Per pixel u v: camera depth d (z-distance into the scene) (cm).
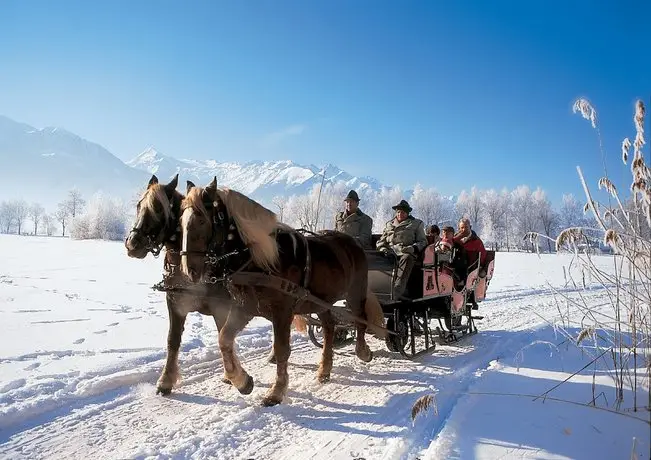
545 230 7225
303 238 639
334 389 637
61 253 3397
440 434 461
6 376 605
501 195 8244
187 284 588
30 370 635
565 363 722
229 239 567
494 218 7619
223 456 447
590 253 478
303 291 598
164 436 482
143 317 1020
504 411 524
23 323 915
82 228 7569
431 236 1020
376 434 496
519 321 1177
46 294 1294
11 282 1557
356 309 741
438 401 580
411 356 771
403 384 659
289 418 538
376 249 863
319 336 929
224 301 587
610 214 446
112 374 625
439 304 875
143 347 769
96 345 774
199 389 615
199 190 552
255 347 838
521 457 420
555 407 529
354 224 858
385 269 789
